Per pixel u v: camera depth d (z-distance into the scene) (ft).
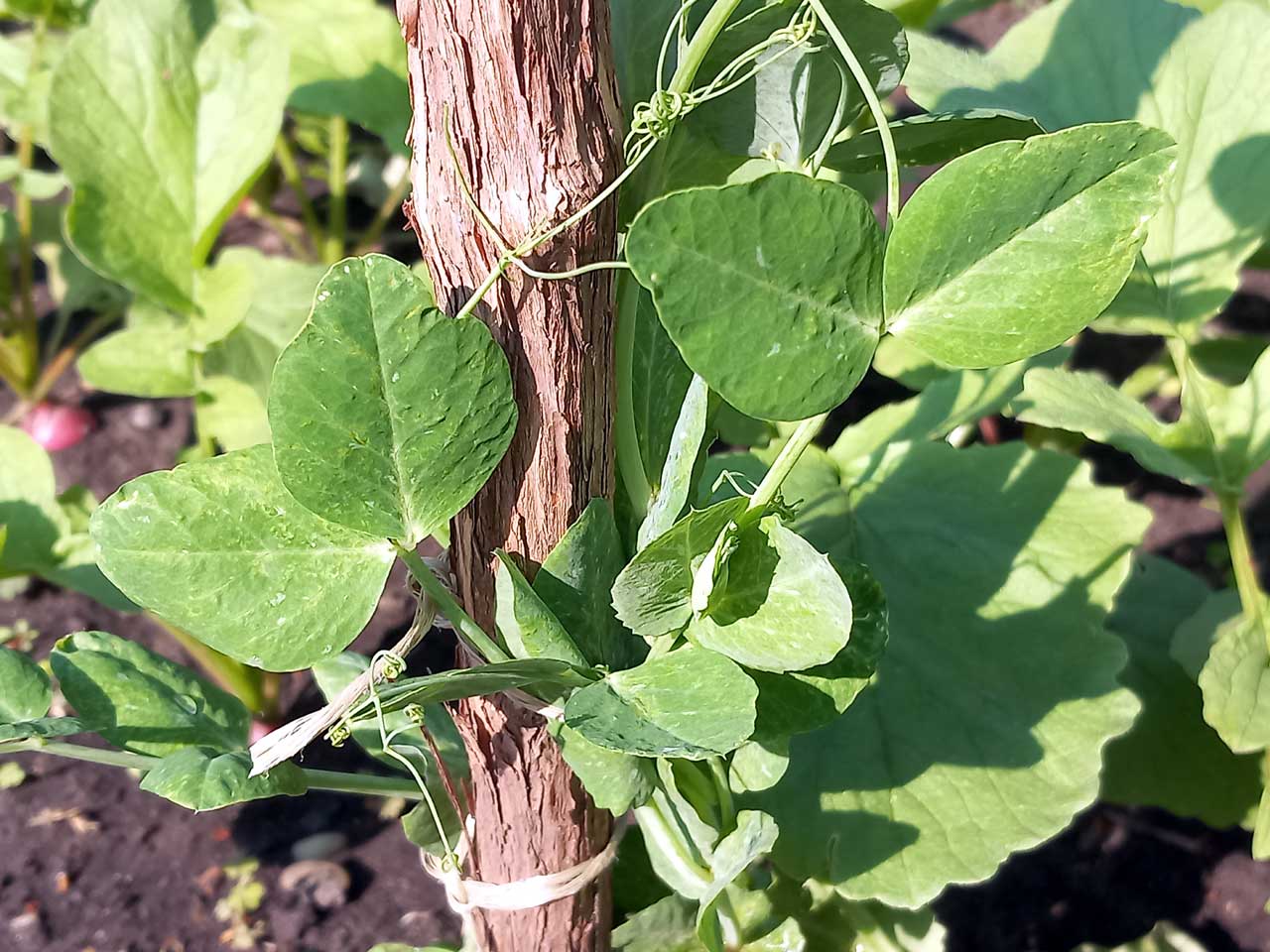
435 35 0.65
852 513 1.39
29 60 2.30
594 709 0.74
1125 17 1.54
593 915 1.04
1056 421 1.24
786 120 0.83
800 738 1.19
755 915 1.19
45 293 2.90
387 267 0.62
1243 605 1.36
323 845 1.87
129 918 1.77
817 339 0.62
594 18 0.68
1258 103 1.45
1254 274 2.78
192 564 0.69
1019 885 1.79
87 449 2.55
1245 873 1.77
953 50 1.52
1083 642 1.23
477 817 0.98
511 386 0.69
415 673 2.07
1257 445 1.29
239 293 1.73
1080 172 0.59
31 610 2.23
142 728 0.92
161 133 1.67
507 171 0.67
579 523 0.78
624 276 0.79
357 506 0.69
